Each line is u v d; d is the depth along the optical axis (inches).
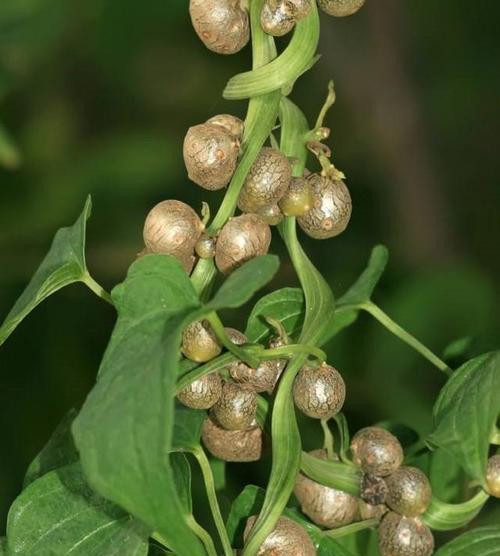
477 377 20.6
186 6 33.8
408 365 30.9
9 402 32.4
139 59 35.2
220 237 20.0
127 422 18.0
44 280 20.7
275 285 31.9
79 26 33.8
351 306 22.4
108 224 33.6
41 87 35.0
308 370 20.4
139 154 34.0
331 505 21.0
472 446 20.0
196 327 19.8
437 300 31.2
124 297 19.3
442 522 20.9
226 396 20.4
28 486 20.7
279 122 21.3
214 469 23.0
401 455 20.7
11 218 33.4
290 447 20.2
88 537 20.6
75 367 32.6
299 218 20.8
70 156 34.7
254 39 20.6
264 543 20.0
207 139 20.0
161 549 21.4
